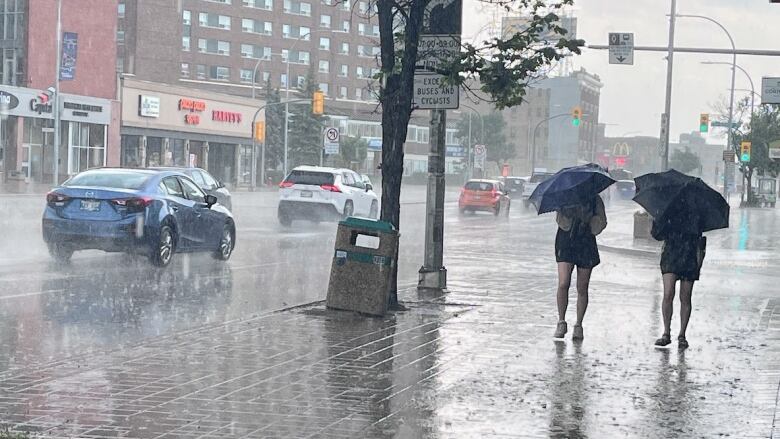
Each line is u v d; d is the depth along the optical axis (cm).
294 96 10956
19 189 6066
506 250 2898
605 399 878
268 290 1714
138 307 1447
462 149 14888
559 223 1221
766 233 4247
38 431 725
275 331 1227
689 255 1185
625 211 6838
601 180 1209
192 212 2066
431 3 1554
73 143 7256
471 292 1730
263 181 9281
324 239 3009
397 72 1429
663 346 1187
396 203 1456
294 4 13825
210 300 1554
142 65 11750
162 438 712
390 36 1433
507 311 1475
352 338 1188
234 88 13100
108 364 995
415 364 1027
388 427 760
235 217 4162
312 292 1705
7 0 7062
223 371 970
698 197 1181
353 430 748
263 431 739
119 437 712
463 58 1439
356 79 14625
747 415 826
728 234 4138
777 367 1055
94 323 1287
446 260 2480
